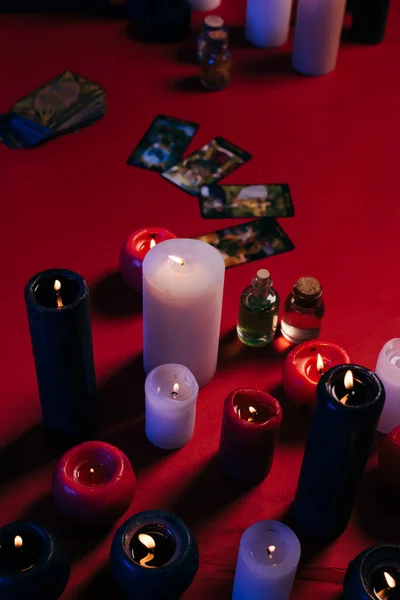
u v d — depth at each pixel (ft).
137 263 3.70
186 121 4.52
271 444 3.16
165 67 4.79
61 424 3.28
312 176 4.30
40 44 4.87
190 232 4.03
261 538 2.92
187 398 3.27
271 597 2.90
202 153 4.37
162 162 4.33
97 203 4.14
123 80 4.71
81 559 3.09
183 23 4.88
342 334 3.69
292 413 3.45
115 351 3.61
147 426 3.33
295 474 3.30
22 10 5.04
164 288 3.23
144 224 4.06
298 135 4.49
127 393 3.50
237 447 3.16
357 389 2.94
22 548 2.91
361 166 4.36
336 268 3.92
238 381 3.54
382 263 3.95
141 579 2.85
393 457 3.17
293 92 4.70
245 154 4.38
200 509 3.21
